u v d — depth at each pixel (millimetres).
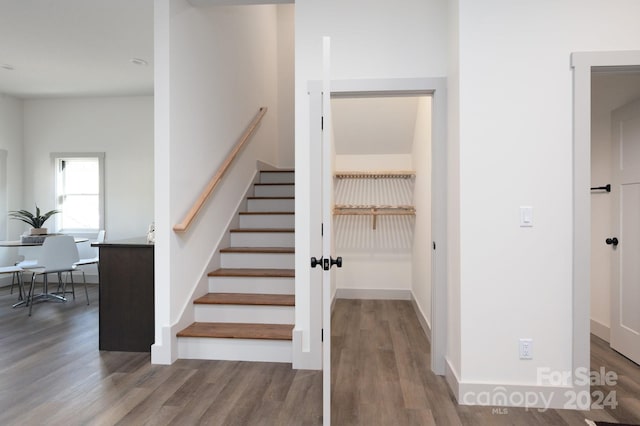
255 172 4645
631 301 2797
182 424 1954
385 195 4719
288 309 2959
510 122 2176
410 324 3705
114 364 2705
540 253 2162
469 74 2191
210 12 3387
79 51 4113
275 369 2627
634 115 2781
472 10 2191
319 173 2643
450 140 2457
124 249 2951
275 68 5605
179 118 2859
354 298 4777
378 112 4164
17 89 5355
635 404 2180
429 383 2439
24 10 3252
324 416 1806
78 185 5969
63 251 4484
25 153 5891
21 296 4695
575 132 2135
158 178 2738
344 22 2637
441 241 2555
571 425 1963
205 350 2791
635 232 2758
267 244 3752
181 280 2881
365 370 2633
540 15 2164
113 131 5789
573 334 2135
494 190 2180
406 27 2605
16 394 2262
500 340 2178
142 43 3920
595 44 2143
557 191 2158
